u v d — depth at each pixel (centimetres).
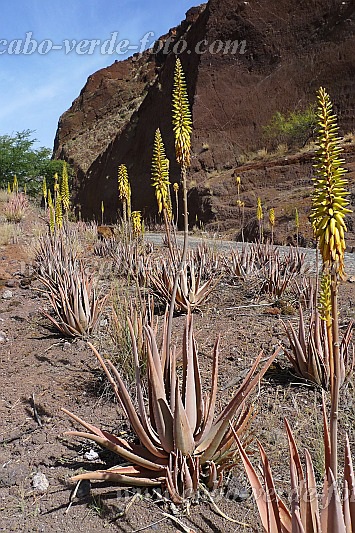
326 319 185
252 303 646
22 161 3766
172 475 273
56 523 263
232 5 3275
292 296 667
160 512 267
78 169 5294
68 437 344
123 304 564
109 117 6019
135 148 3872
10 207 1578
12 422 371
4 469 308
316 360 384
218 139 3077
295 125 2781
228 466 279
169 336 320
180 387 312
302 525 170
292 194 2300
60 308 572
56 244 907
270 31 3144
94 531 255
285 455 305
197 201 2717
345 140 2475
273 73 3089
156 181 389
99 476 267
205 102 3161
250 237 2036
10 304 713
